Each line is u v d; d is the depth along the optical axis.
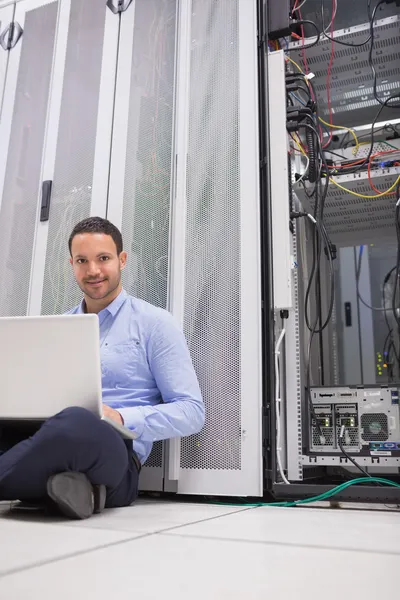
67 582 0.72
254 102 2.53
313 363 2.99
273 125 2.52
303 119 2.79
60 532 1.18
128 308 2.23
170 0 2.84
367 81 3.24
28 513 1.58
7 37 3.22
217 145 2.55
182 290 2.43
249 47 2.61
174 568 0.82
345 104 3.45
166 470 2.26
